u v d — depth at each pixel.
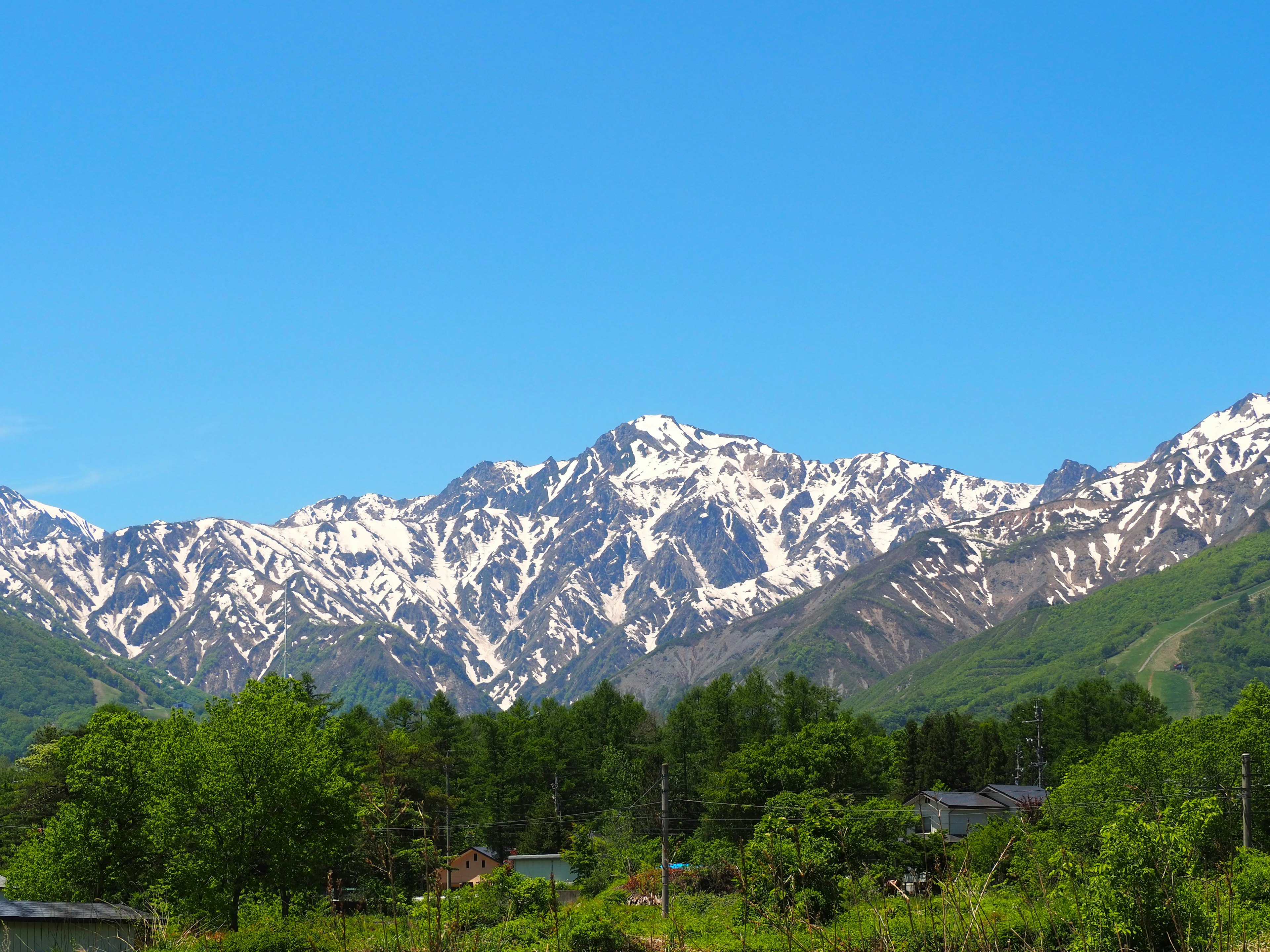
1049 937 14.77
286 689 60.47
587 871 79.56
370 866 12.50
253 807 49.19
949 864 12.30
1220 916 14.80
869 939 12.24
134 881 58.12
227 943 31.88
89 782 58.44
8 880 58.75
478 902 15.83
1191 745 58.12
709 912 33.44
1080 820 45.84
